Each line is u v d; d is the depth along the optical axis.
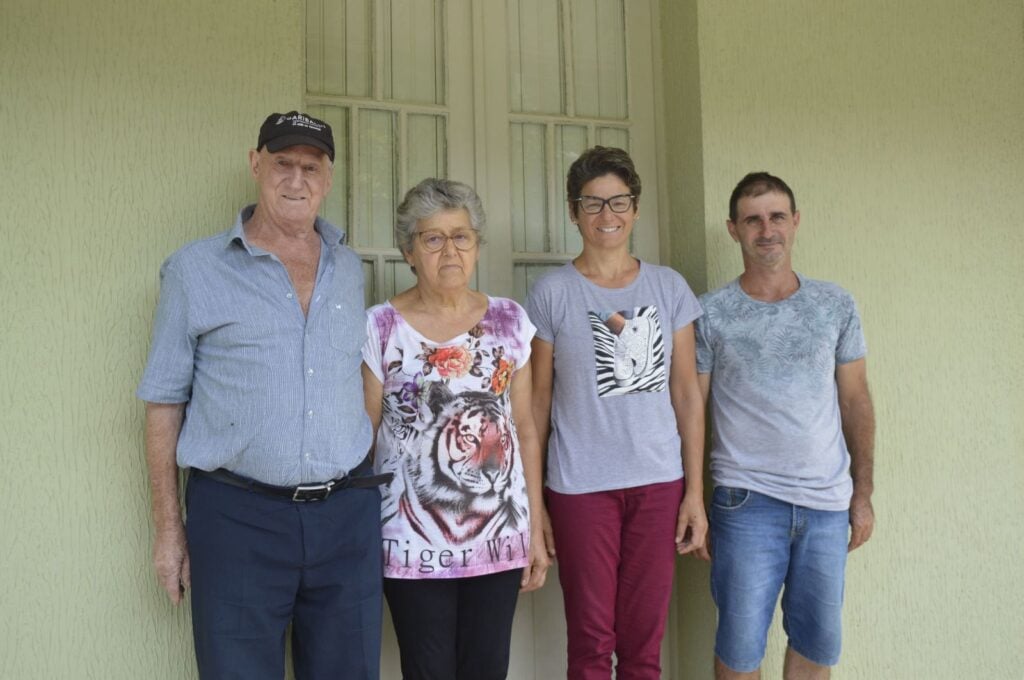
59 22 1.96
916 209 2.69
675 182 2.64
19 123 1.92
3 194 1.90
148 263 1.99
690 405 2.10
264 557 1.61
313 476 1.62
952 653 2.65
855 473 2.24
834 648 2.11
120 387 1.95
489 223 2.50
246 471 1.61
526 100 2.59
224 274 1.64
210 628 1.58
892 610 2.59
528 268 2.55
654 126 2.71
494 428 1.81
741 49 2.54
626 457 1.98
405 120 2.45
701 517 2.07
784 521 2.08
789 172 2.57
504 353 1.88
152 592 1.94
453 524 1.75
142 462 1.96
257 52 2.09
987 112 2.77
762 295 2.19
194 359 1.66
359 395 1.75
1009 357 2.75
